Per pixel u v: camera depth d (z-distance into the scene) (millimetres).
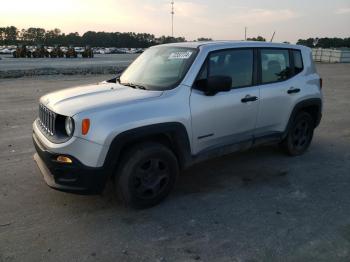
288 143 5785
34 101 11086
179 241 3506
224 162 5688
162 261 3197
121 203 4262
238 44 4887
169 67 4586
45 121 4211
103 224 3811
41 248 3369
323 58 48156
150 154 3979
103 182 3775
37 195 4453
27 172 5188
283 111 5402
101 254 3293
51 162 3773
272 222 3867
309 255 3289
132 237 3572
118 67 27297
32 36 157250
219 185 4828
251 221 3887
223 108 4543
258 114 5027
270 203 4316
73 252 3316
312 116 6117
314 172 5328
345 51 45062
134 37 152875
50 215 3979
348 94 13930
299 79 5633
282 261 3203
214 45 4660
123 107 3832
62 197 4402
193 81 4320
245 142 4969
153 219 3922
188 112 4203
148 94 4152
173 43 5148
